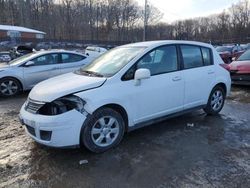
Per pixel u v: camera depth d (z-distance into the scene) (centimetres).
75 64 887
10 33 3988
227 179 325
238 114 590
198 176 331
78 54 909
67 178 330
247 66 861
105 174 338
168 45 473
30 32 4428
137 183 318
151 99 438
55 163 365
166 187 310
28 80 812
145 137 452
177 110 486
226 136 458
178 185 313
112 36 6750
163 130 484
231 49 1889
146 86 429
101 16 6656
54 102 362
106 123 396
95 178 329
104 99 382
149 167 353
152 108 444
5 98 773
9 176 336
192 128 496
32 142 433
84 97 370
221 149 406
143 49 447
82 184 318
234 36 7156
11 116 587
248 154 389
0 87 777
